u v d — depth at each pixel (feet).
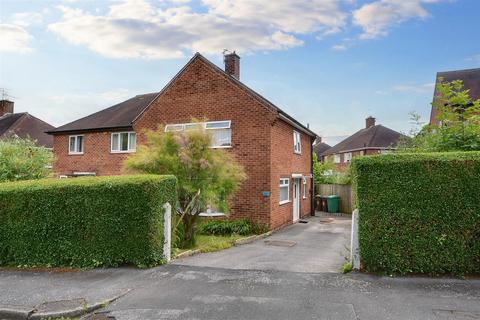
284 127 58.44
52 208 27.81
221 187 36.88
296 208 66.59
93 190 27.20
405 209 22.36
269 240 43.34
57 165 76.74
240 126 52.54
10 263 28.30
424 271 22.12
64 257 27.27
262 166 50.93
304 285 21.18
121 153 70.23
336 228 56.18
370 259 22.81
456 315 16.67
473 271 21.67
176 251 30.58
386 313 17.02
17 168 43.47
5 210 28.60
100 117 79.25
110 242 26.66
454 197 21.80
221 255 32.14
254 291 20.38
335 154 156.04
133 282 22.79
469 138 30.42
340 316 16.81
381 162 22.95
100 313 18.28
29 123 105.40
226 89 53.93
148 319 17.16
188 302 19.02
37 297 20.56
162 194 27.99
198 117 55.16
